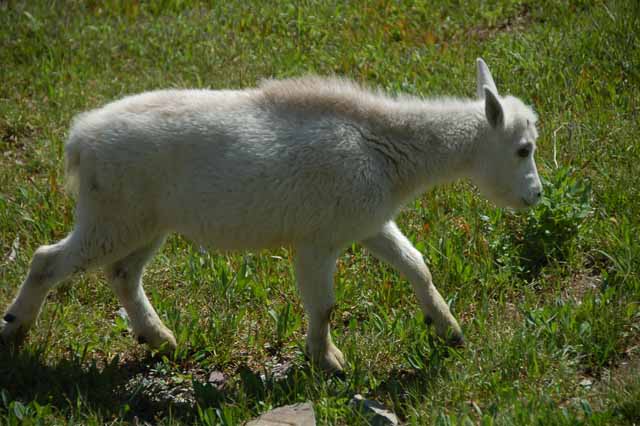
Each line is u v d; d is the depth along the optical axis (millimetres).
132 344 9055
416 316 8953
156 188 8141
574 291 9531
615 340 8445
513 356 8203
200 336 8992
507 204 8906
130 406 8172
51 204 11070
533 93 12969
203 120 8047
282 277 9914
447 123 8523
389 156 8336
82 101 13594
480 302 9453
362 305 9508
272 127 8070
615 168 11156
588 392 7789
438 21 15781
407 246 8656
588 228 10133
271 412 7566
